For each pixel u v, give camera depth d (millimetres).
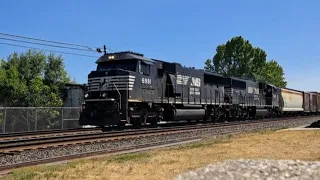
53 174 9914
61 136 18984
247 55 77812
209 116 32688
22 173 10141
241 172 8625
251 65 78000
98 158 12914
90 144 16078
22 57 40781
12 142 16406
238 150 14719
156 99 24781
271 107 46469
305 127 28234
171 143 17750
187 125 28453
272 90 46406
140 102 23188
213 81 33469
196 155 13414
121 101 21828
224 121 35438
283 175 8281
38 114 31562
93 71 23328
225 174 8516
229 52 78438
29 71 39875
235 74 77062
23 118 30031
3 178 9516
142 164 11508
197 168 10680
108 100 21562
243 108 39281
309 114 64438
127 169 10695
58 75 40625
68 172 10250
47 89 37000
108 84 22312
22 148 14461
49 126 31531
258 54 78500
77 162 11961
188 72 29109
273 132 23188
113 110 21547
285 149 14898
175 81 27016
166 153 13992
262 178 8094
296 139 18484
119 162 11906
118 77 22094
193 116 29266
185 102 28250
